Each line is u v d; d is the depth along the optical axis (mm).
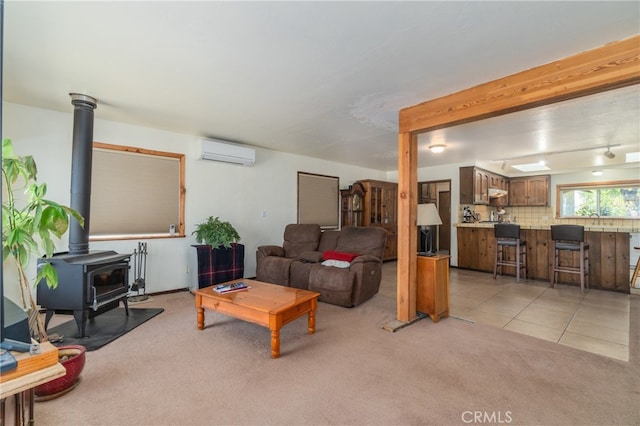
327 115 3492
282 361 2311
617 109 3078
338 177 6688
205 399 1836
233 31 1909
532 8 1672
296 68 2391
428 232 3576
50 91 2865
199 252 4035
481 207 6973
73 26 1860
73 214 1837
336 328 2988
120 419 1656
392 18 1766
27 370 979
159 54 2193
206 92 2865
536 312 3475
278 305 2514
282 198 5613
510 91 2473
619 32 1895
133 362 2273
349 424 1633
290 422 1644
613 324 3090
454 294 4227
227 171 4836
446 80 2574
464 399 1849
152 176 4117
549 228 4910
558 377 2098
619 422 1652
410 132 3186
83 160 3002
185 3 1642
